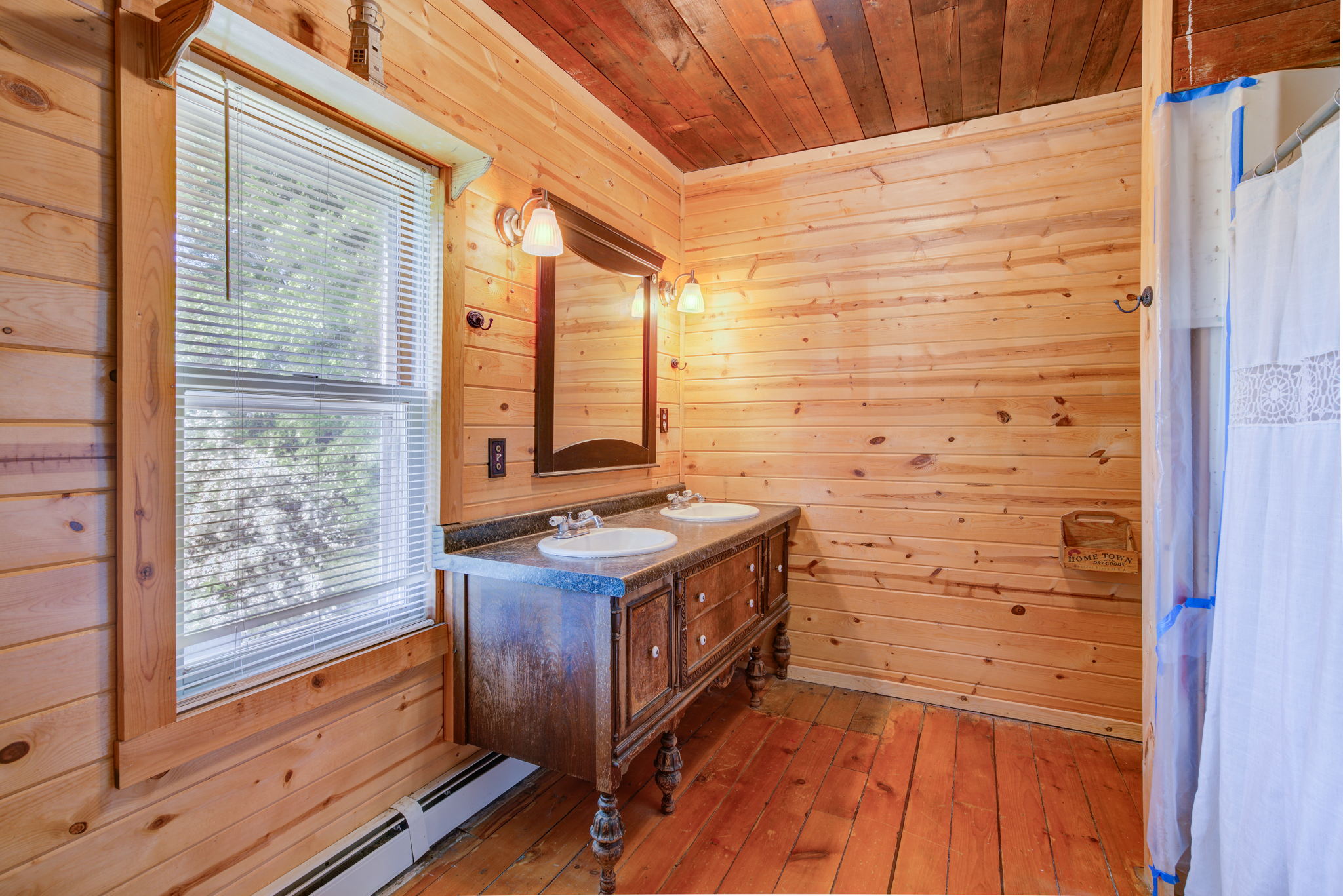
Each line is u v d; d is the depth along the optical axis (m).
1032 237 2.48
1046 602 2.48
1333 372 1.00
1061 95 2.38
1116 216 2.37
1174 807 1.44
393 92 1.40
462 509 1.83
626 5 1.87
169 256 1.14
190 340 1.22
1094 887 1.59
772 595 2.66
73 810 1.04
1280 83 1.31
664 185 2.94
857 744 2.32
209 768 1.25
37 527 1.00
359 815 1.58
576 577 1.53
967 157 2.58
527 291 2.07
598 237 2.41
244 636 1.33
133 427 1.09
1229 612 1.26
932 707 2.64
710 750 2.28
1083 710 2.44
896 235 2.71
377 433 1.63
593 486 2.48
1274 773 1.13
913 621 2.70
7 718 0.97
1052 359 2.46
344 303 1.52
